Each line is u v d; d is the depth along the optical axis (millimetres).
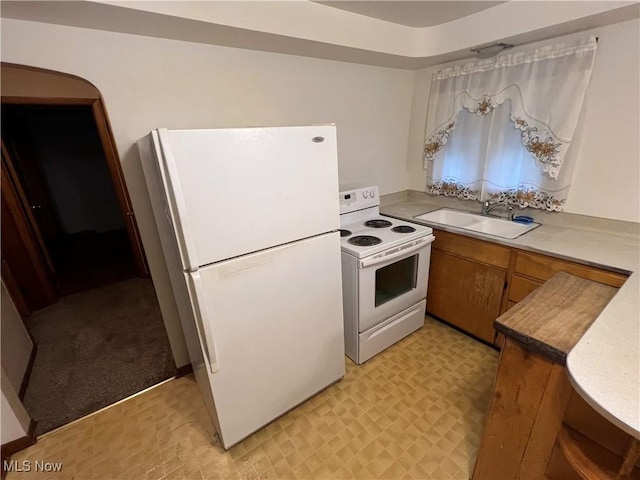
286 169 1325
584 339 924
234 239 1255
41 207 4066
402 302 2166
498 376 1130
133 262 3986
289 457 1506
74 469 1480
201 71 1689
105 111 1496
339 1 1667
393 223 2357
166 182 1085
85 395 1907
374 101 2504
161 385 1979
